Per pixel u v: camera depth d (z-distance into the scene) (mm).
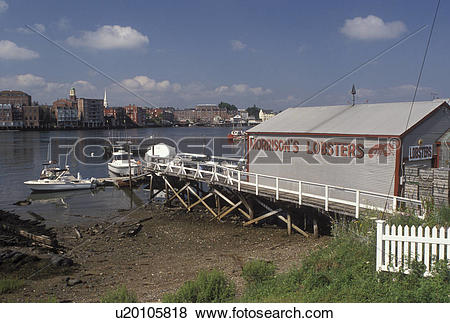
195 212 28109
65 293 13812
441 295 7906
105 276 15617
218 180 25594
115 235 22594
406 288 8484
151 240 21453
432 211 12555
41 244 20453
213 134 160750
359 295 8602
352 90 23328
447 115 19438
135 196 36312
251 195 22844
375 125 18625
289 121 23844
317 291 9133
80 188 39344
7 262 17391
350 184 18938
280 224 23125
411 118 18047
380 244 9281
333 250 12070
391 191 17094
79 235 22422
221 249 18953
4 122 163750
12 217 27891
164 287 13414
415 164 17609
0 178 46156
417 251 8820
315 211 19031
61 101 184375
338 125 20328
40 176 44000
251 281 11172
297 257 15055
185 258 17656
